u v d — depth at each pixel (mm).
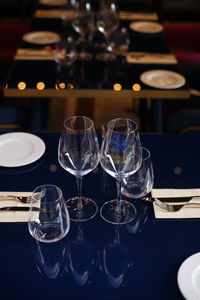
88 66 1992
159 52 2152
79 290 909
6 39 2885
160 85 1851
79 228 1060
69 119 1143
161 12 3402
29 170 1259
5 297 890
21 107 2205
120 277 939
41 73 1925
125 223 1077
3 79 2410
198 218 1096
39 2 2758
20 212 1094
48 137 1402
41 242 1016
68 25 2416
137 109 3020
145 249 1011
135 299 895
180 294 910
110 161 1065
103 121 2939
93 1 2723
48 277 934
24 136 1387
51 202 994
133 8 2734
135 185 1121
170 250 1011
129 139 1046
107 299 893
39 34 2291
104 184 1207
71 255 987
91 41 2232
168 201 1141
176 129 2109
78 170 1093
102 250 1004
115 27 2234
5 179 1221
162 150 1362
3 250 996
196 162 1312
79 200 1144
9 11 3801
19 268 954
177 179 1233
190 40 2912
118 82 1867
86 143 1071
